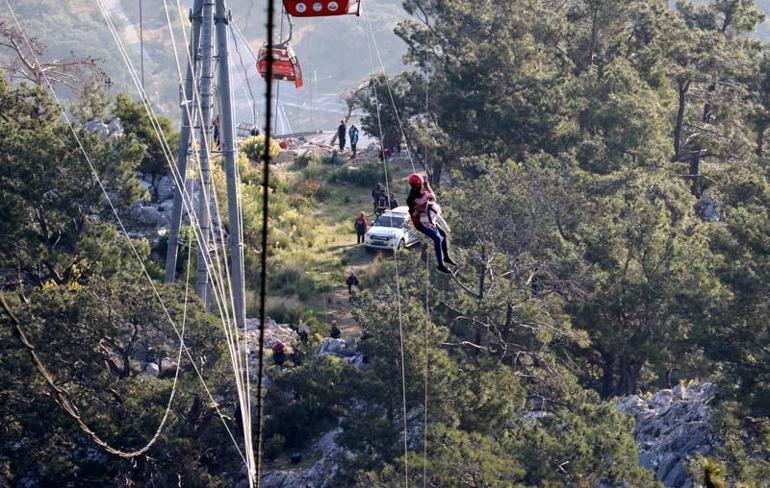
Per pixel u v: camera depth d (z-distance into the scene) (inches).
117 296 5551.2
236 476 5531.5
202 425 5575.8
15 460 5118.1
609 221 6569.9
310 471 5423.2
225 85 5644.7
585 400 5324.8
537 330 5841.5
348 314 7421.3
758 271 5447.8
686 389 5831.7
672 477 5137.8
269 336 6756.9
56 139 6766.7
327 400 5526.6
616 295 6294.3
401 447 4869.6
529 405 5698.8
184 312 5497.1
